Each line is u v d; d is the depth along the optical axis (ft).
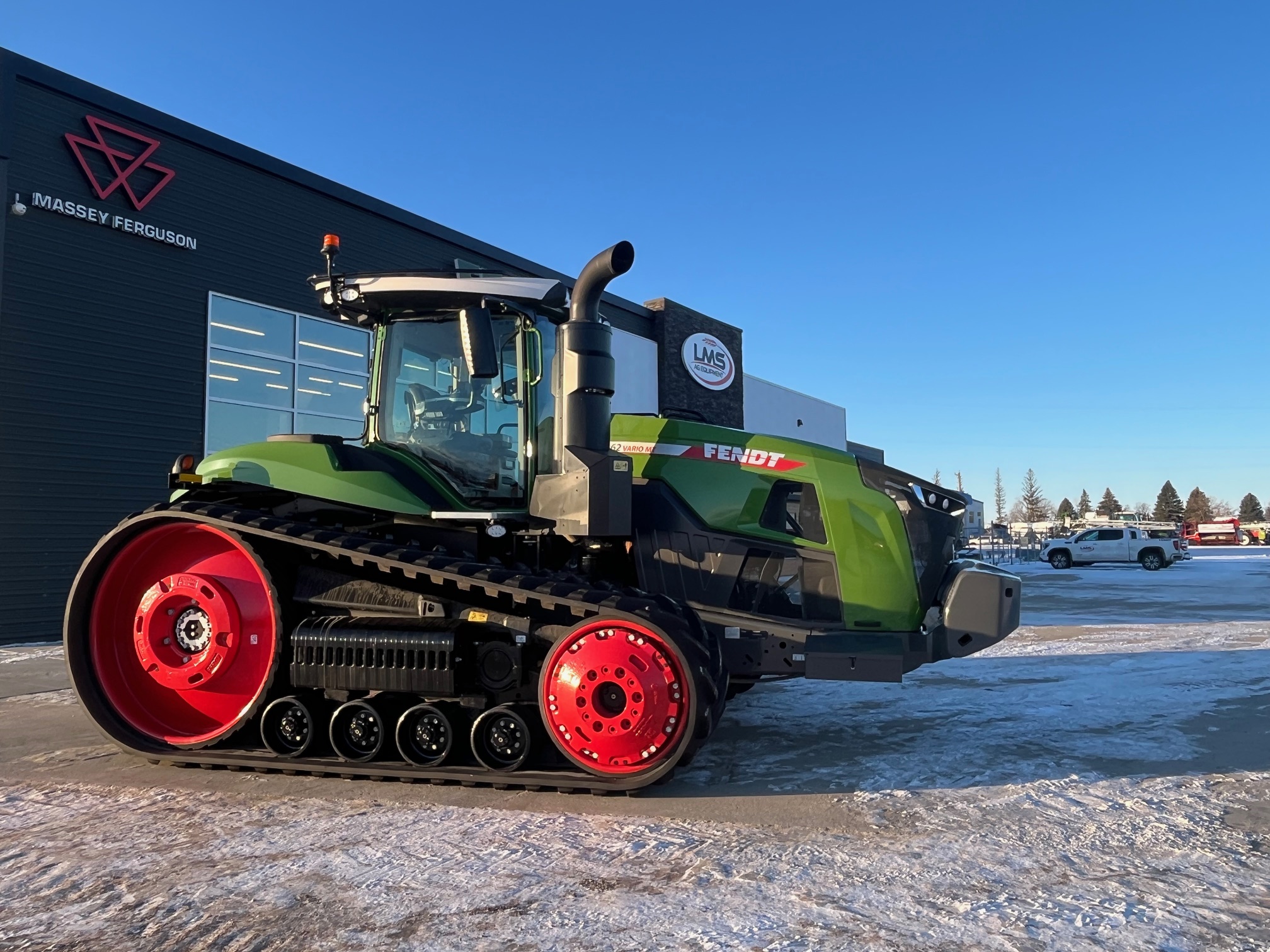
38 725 18.31
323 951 8.11
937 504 15.62
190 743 14.64
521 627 13.61
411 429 15.71
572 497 14.25
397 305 15.60
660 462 15.97
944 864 10.30
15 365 32.48
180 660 14.70
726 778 14.20
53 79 33.40
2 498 32.12
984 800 12.92
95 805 12.62
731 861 10.37
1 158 32.01
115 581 15.43
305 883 9.66
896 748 16.28
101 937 8.40
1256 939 8.32
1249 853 10.69
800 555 15.42
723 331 76.84
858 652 14.42
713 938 8.34
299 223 42.96
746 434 16.07
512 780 13.02
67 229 34.09
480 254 52.47
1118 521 192.85
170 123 37.35
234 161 40.11
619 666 12.57
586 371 14.42
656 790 13.48
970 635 14.78
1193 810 12.41
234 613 14.61
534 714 13.55
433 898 9.27
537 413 15.26
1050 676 24.39
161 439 37.09
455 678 13.48
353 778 14.01
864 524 15.23
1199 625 37.91
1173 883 9.73
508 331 15.24
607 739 12.59
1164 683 23.06
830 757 15.56
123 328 35.91
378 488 14.87
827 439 97.14
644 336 69.36
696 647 12.76
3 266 32.01
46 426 33.37
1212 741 16.65
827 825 11.73
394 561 13.38
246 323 40.63
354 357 46.09
